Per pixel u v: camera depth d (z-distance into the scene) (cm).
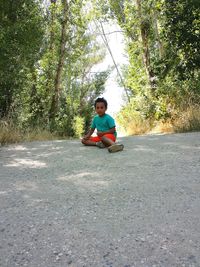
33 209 278
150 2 1250
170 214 252
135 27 1331
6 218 260
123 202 284
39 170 426
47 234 227
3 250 207
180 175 359
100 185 340
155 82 1198
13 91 1120
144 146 561
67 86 2428
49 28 1591
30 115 1299
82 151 557
